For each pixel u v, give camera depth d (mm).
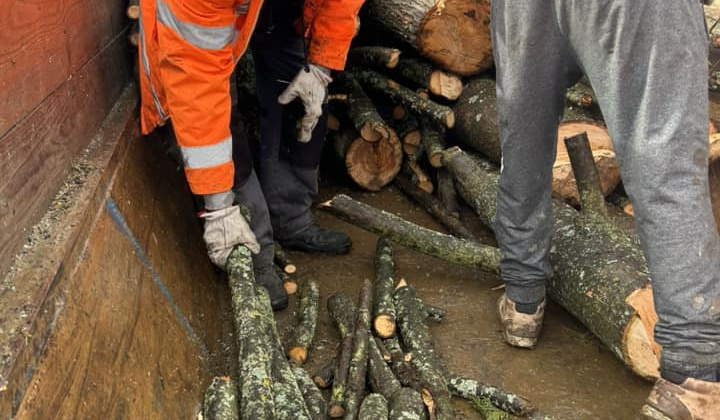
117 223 2318
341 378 2555
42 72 2076
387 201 4281
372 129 4066
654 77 1857
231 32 2373
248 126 4281
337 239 3650
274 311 3209
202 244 3283
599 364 2807
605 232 2875
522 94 2322
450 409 2443
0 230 1643
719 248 1928
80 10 2609
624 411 2551
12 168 1757
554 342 2945
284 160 3490
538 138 2420
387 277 3197
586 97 3740
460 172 3869
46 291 1629
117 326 1979
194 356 2490
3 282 1633
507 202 2604
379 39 4703
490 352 2900
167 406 2072
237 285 2688
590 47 1983
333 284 3424
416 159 4312
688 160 1872
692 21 1823
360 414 2328
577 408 2574
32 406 1429
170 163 3367
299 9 3055
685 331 1938
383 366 2602
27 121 1903
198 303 2816
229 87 2676
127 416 1820
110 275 2080
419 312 2963
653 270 1971
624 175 2010
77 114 2436
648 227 1950
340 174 4543
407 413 2316
